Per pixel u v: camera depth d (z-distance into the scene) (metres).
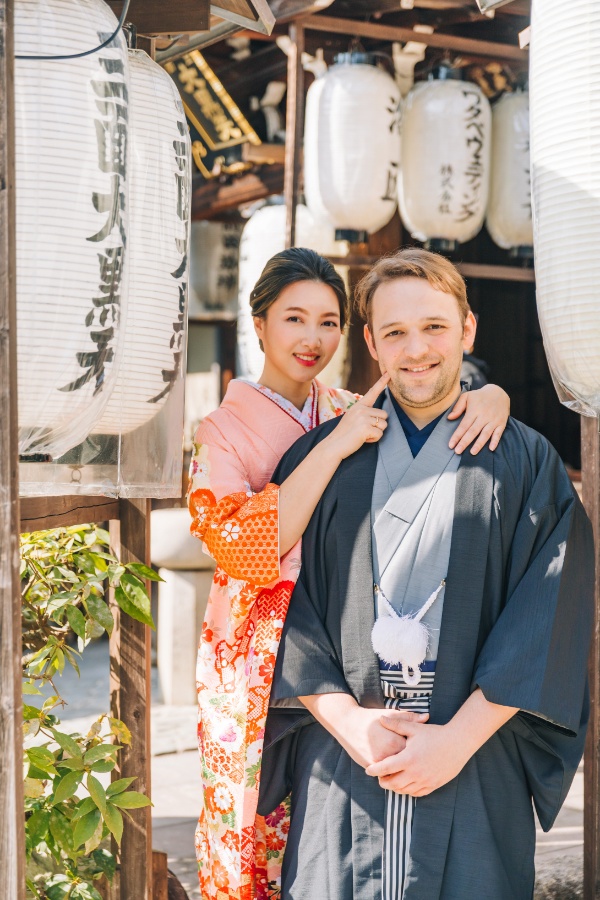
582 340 1.61
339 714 1.72
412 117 3.56
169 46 2.21
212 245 6.12
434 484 1.74
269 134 4.95
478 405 1.81
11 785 1.31
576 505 1.77
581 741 1.77
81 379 1.46
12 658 1.31
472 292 6.22
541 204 1.64
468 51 3.55
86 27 1.45
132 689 2.16
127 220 1.54
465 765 1.67
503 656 1.64
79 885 2.01
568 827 3.01
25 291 1.39
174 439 1.93
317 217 3.65
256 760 1.84
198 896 2.65
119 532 2.21
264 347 2.18
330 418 2.17
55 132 1.40
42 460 1.55
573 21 1.56
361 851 1.68
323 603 1.85
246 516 1.86
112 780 2.15
